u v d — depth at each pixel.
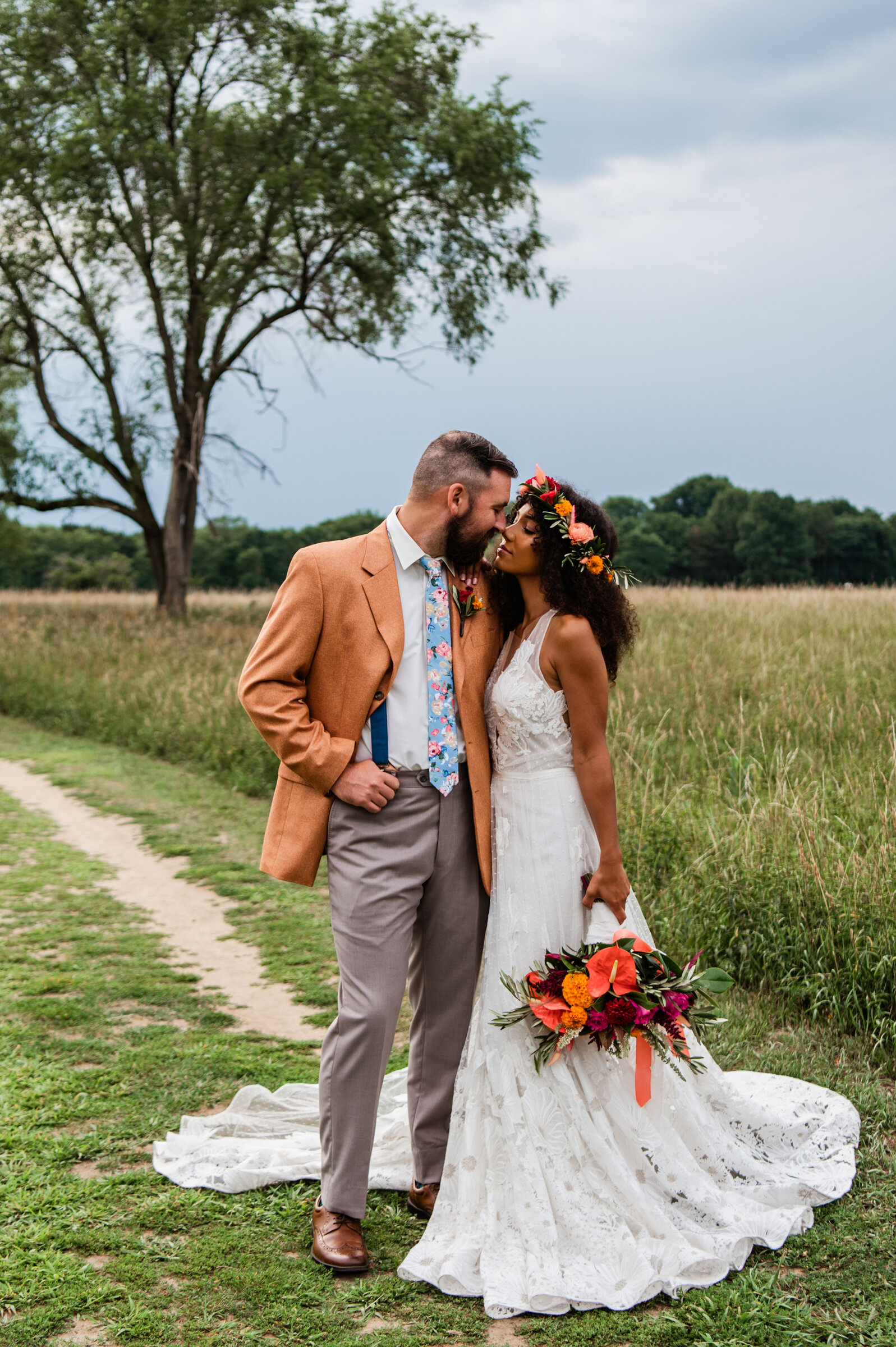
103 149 17.61
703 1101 3.01
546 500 2.84
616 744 7.05
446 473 2.78
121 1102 3.46
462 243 20.56
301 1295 2.44
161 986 4.62
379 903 2.71
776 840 4.86
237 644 15.67
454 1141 2.70
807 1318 2.34
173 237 19.05
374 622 2.76
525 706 2.82
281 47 19.06
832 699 7.98
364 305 21.42
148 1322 2.32
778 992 4.29
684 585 21.67
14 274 21.19
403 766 2.77
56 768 10.16
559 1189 2.58
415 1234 2.76
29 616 21.77
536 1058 2.66
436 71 19.58
